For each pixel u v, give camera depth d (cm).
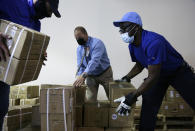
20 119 249
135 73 225
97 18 393
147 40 174
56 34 392
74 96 204
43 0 158
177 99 326
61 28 393
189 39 394
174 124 329
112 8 393
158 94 198
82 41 272
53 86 213
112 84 230
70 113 179
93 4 394
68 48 391
